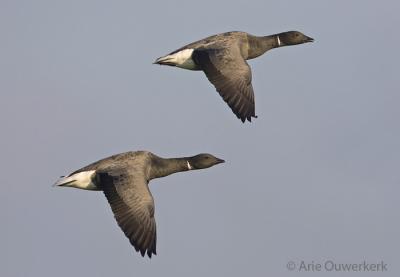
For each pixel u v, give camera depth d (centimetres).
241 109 2300
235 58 2361
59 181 2125
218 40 2428
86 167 2144
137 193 2066
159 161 2264
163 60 2389
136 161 2189
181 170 2309
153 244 2005
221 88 2330
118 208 2059
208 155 2334
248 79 2319
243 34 2498
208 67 2362
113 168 2131
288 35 2553
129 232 2022
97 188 2130
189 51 2389
